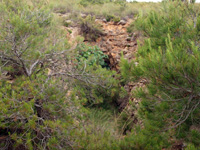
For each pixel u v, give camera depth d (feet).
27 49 12.68
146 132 9.69
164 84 9.24
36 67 14.38
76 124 11.45
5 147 10.91
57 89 11.80
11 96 10.00
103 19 35.09
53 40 15.21
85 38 31.89
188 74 8.65
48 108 10.74
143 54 10.11
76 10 37.32
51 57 14.21
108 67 30.40
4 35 11.42
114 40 30.99
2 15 12.76
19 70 14.42
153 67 8.90
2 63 13.41
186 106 9.57
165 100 9.82
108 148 9.49
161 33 12.78
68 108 11.64
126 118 18.16
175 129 9.87
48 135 10.41
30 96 10.82
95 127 15.03
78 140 9.63
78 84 15.31
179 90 9.42
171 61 8.44
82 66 15.99
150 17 13.98
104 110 21.29
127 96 21.35
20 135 9.96
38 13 14.65
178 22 12.50
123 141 9.42
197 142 9.08
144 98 10.66
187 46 10.49
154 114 10.18
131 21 33.40
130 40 29.73
